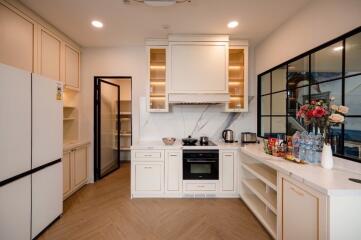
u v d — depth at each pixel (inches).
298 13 99.3
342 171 68.1
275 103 128.0
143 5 94.9
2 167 67.1
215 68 129.9
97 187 142.8
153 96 143.3
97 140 156.6
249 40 138.8
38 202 84.5
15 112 72.7
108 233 87.3
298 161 79.7
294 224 66.8
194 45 129.4
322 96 85.1
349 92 72.2
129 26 117.4
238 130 150.3
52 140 94.1
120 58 151.4
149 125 148.9
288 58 108.1
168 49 129.9
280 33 116.1
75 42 141.9
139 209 109.6
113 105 193.2
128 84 225.9
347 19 71.1
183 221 97.3
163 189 124.5
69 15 104.3
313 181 57.8
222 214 104.3
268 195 97.0
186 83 129.5
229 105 142.6
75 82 142.9
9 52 87.2
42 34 107.8
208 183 124.6
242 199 120.0
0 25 82.7
